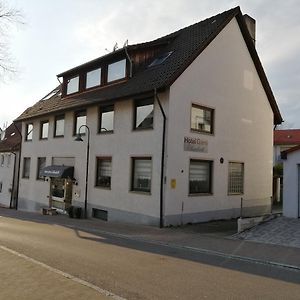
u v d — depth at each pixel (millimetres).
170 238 13398
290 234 13211
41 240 12125
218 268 8828
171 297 6445
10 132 37688
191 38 19453
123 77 20312
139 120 18125
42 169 24734
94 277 7559
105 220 19688
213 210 18375
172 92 16594
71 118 23109
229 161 19469
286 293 6918
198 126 17953
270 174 22391
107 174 19922
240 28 20484
